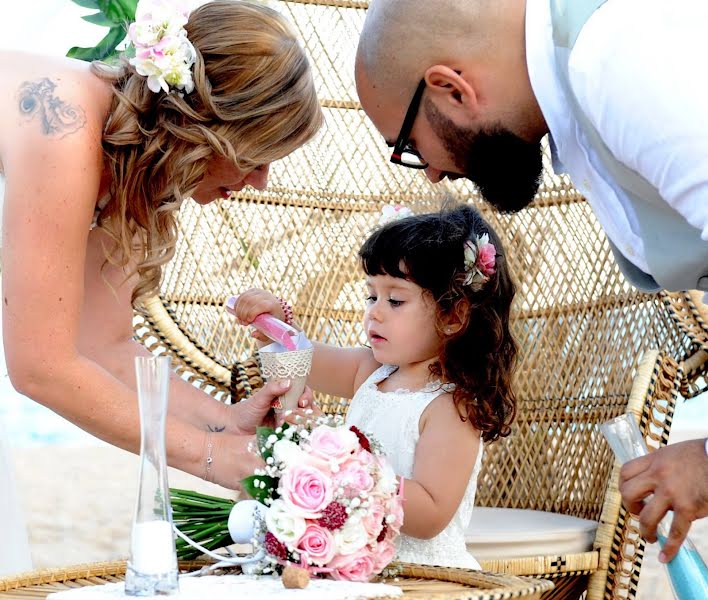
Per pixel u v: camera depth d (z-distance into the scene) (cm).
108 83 180
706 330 246
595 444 258
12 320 167
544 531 225
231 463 175
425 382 216
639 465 162
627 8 143
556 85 159
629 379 257
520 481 270
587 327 270
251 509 161
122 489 564
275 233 282
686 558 159
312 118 188
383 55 173
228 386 257
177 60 170
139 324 258
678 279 162
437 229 213
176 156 176
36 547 432
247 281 278
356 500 152
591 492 255
